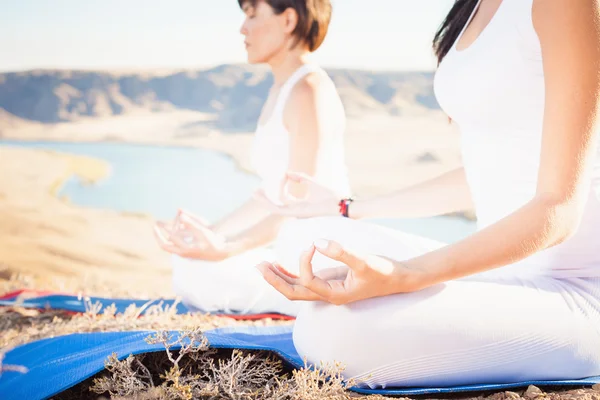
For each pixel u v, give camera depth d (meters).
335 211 2.92
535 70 2.09
